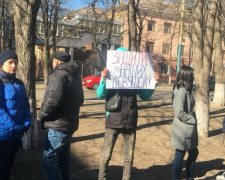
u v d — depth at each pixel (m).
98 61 33.00
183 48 44.31
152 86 3.89
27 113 3.27
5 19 19.69
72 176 4.27
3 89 3.01
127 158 3.82
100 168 3.75
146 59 3.85
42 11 21.08
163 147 5.92
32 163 4.68
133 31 9.78
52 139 3.13
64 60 3.22
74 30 24.92
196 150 4.02
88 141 6.14
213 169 4.85
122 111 3.66
